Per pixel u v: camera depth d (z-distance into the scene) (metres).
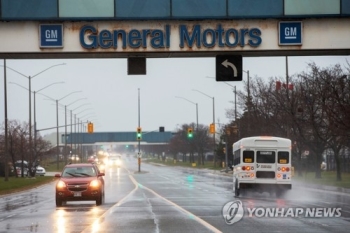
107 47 50.59
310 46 51.69
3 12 50.12
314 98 122.00
